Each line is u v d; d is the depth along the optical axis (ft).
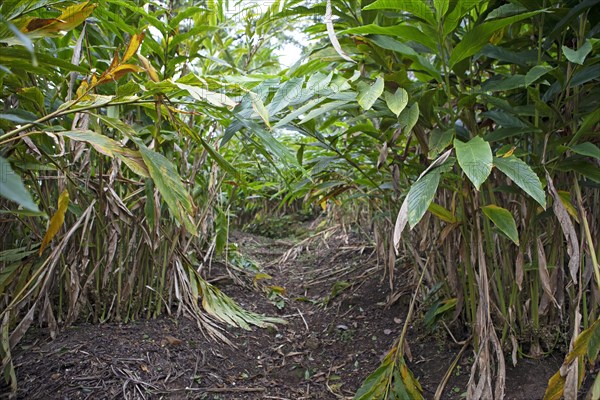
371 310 5.43
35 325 4.23
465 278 3.92
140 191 4.33
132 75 4.28
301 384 4.17
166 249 4.75
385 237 5.82
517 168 2.44
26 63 2.50
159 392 3.62
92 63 4.15
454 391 3.61
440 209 3.35
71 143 3.94
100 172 3.90
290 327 5.39
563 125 3.16
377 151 4.65
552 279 3.34
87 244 3.95
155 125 3.81
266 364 4.48
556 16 3.23
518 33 3.85
